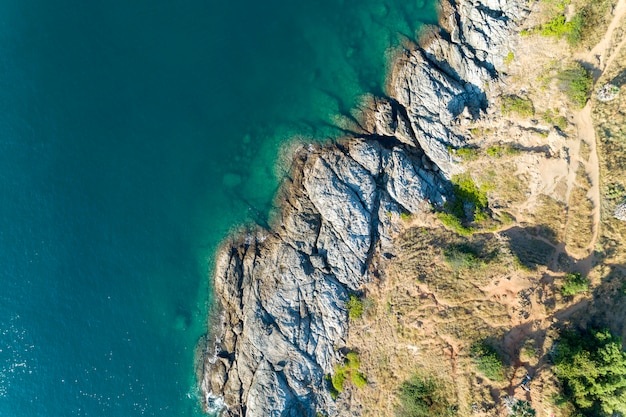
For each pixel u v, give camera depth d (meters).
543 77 48.09
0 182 54.12
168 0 54.88
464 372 43.00
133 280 54.12
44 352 53.53
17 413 53.19
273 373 50.19
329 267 50.72
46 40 54.47
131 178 54.84
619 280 43.12
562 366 40.06
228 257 53.56
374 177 51.16
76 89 54.66
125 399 53.19
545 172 47.16
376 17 53.41
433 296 46.81
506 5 49.97
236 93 55.03
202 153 54.75
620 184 44.66
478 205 49.06
